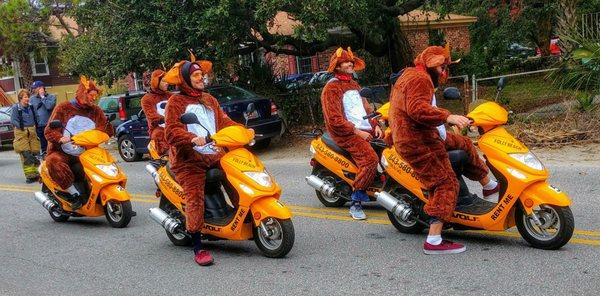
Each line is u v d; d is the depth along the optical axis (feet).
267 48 50.62
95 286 18.74
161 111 28.07
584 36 41.91
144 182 37.99
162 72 27.99
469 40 90.07
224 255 20.84
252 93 44.98
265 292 16.98
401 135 18.30
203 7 42.80
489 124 18.15
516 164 17.72
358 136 23.07
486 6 77.30
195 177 19.56
